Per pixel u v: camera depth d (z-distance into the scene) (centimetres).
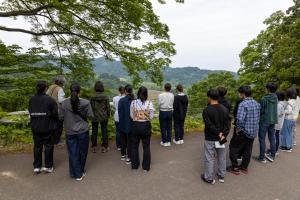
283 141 730
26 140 716
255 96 2667
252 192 458
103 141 662
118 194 438
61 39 1160
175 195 440
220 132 474
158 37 1052
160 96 728
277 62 1933
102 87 649
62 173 519
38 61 1149
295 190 470
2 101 1026
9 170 529
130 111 540
